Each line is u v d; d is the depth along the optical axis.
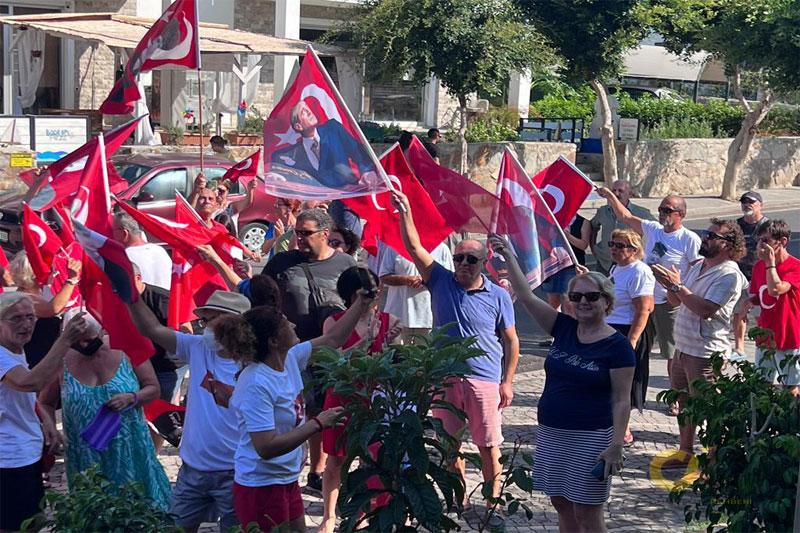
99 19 20.53
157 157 15.60
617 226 9.62
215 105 23.12
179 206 7.14
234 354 4.79
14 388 5.21
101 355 5.64
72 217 6.36
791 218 23.42
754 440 4.89
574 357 5.46
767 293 7.77
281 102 6.62
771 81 22.12
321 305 6.82
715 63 31.05
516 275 5.89
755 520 4.95
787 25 20.88
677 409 9.02
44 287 6.98
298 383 5.00
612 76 23.11
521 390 9.63
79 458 5.53
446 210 7.39
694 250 8.59
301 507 5.10
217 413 5.24
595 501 5.42
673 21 22.97
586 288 5.41
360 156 6.50
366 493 4.52
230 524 5.27
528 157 23.47
